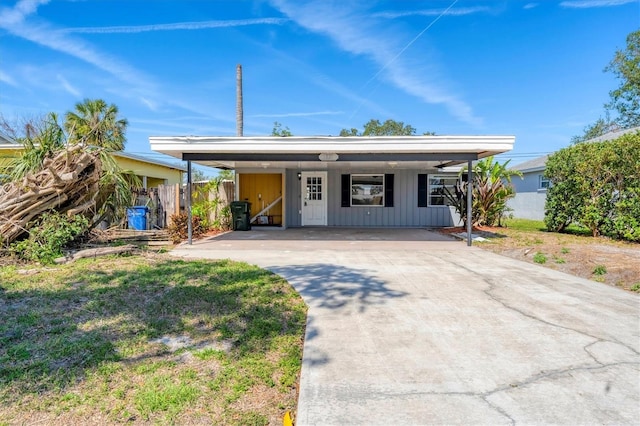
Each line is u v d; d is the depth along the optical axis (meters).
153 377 2.76
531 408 2.38
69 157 7.14
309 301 4.68
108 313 4.02
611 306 4.50
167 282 5.30
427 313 4.25
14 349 3.12
